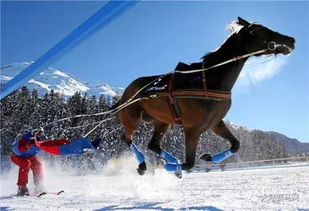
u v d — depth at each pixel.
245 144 83.69
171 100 5.55
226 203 4.86
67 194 7.63
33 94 57.22
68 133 30.80
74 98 56.56
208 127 5.57
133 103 6.49
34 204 5.98
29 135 8.05
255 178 10.42
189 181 10.94
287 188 6.50
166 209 4.67
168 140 41.12
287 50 5.12
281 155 90.88
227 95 5.32
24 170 8.03
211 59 5.47
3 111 50.34
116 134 37.72
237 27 5.53
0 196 8.05
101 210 4.94
